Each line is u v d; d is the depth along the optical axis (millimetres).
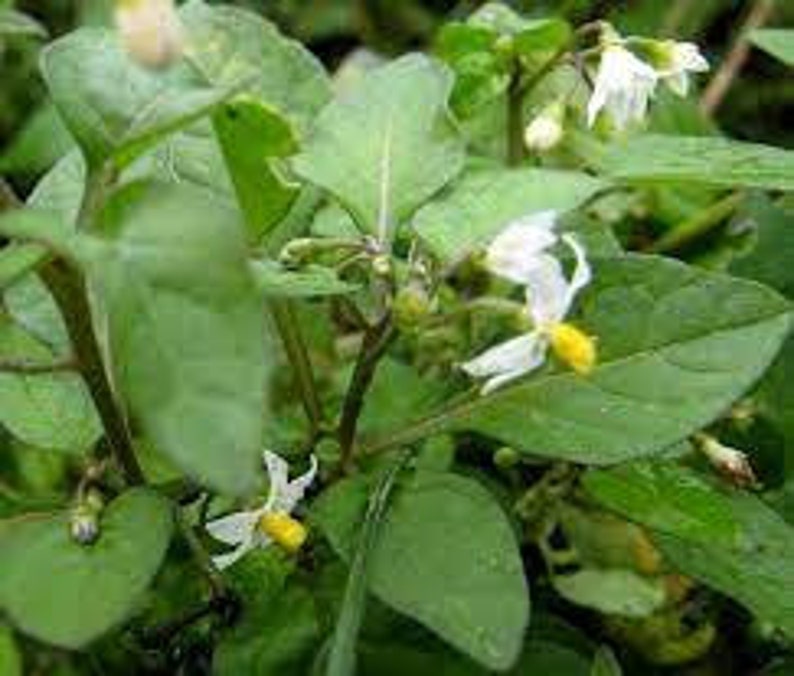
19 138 277
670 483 195
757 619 226
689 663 232
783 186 202
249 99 187
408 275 183
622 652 229
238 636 194
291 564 200
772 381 216
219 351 149
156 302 150
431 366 228
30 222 151
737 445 218
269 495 186
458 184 193
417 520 176
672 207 263
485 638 165
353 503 182
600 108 228
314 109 216
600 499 197
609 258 186
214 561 189
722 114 318
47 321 190
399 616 193
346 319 224
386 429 211
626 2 285
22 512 182
